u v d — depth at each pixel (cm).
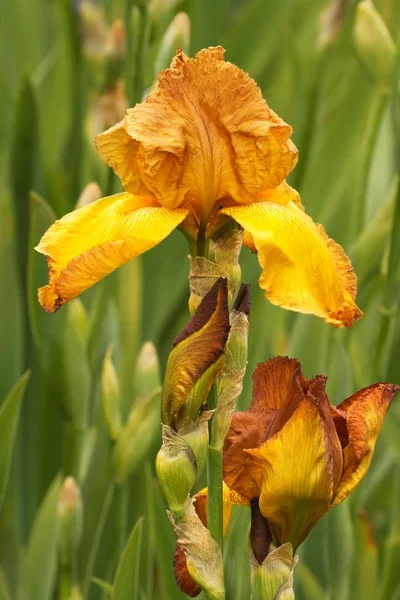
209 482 98
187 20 124
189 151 98
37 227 124
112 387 122
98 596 129
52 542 127
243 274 137
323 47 132
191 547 98
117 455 121
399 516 126
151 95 98
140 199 99
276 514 98
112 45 128
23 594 128
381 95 127
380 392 100
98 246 96
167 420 97
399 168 125
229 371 98
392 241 125
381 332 126
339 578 124
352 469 99
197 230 99
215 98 98
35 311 124
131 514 128
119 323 137
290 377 99
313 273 96
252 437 99
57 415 135
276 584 98
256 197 99
